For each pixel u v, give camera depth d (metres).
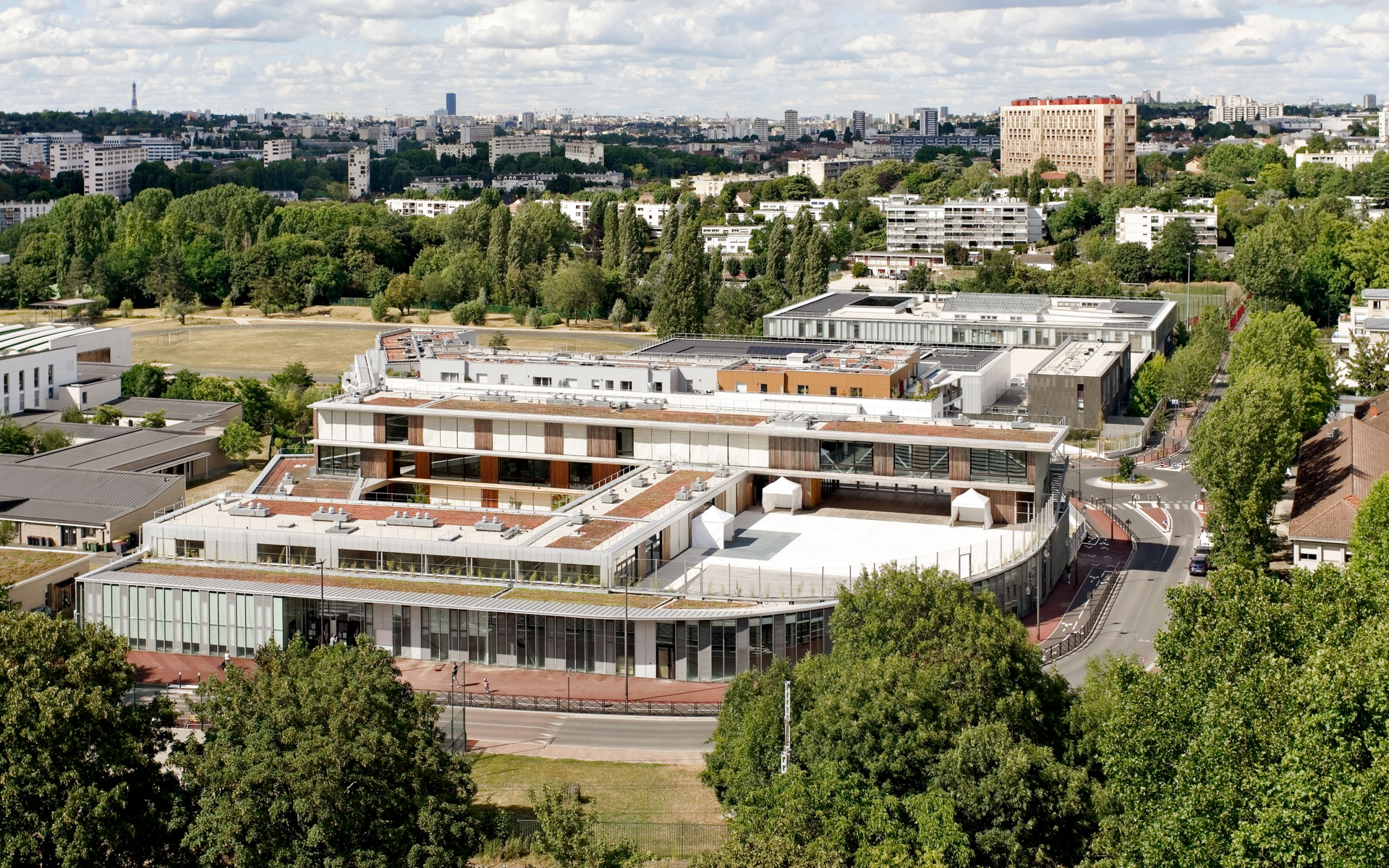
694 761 126.94
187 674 147.62
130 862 99.62
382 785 97.00
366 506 171.88
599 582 152.88
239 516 167.75
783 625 145.38
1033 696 107.62
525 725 135.75
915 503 186.12
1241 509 167.88
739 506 183.88
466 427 195.62
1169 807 91.81
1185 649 108.00
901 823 97.00
